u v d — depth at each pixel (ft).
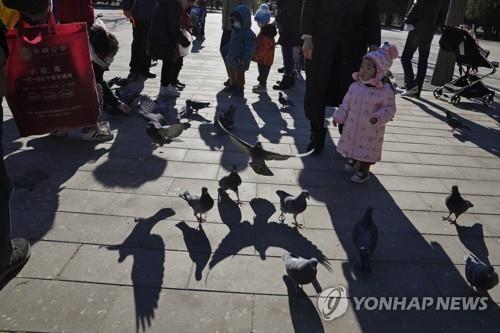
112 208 12.61
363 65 14.76
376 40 16.52
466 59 29.53
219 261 10.43
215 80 31.22
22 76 14.34
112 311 8.63
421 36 29.76
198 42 54.70
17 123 15.03
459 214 12.87
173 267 10.11
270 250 11.05
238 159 16.79
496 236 12.58
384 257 11.19
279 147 18.60
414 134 22.30
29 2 8.44
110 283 9.43
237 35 25.79
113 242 10.95
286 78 30.32
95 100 15.71
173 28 23.45
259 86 28.66
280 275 10.07
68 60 14.73
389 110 14.43
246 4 28.99
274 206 13.39
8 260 6.81
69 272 9.72
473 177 16.93
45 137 17.88
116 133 18.94
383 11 178.91
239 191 14.21
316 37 16.60
